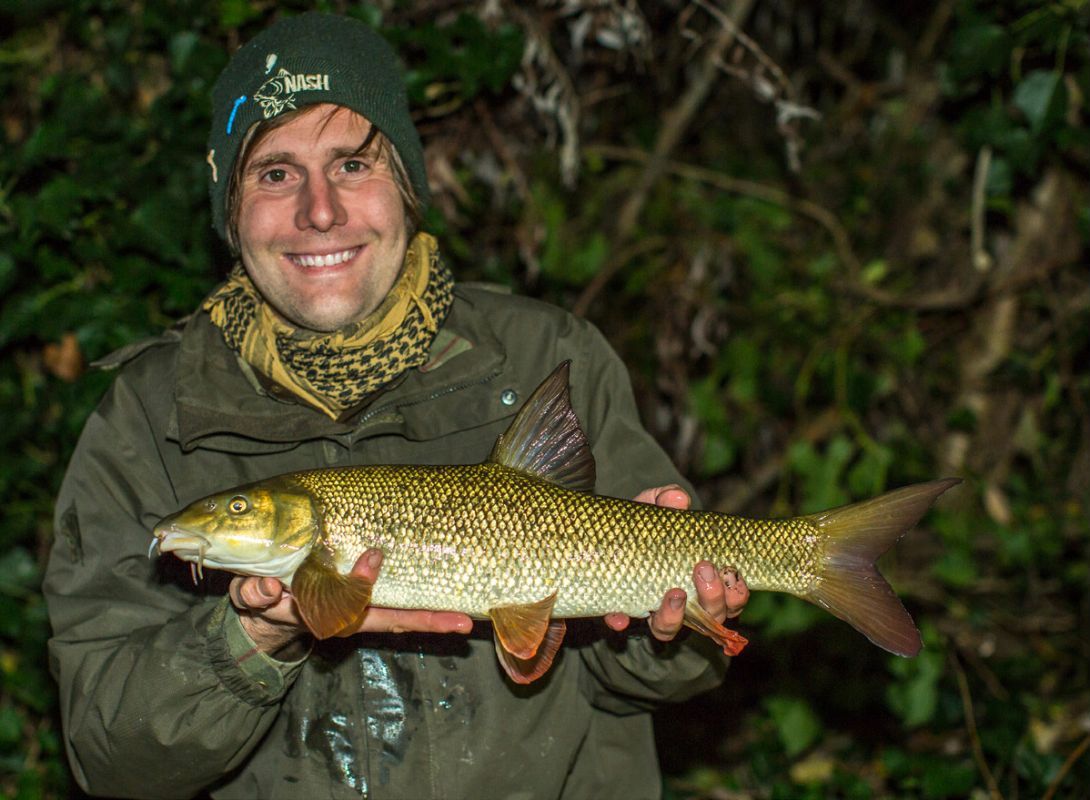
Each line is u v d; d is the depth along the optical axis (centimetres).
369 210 101
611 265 212
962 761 186
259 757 103
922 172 238
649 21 200
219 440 102
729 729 210
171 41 167
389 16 173
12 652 189
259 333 103
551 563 97
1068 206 215
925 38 246
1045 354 215
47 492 184
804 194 245
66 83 170
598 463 109
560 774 106
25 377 183
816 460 202
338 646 102
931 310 227
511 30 168
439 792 101
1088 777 180
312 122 102
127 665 97
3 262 169
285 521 94
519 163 190
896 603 100
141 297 177
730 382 223
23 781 177
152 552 95
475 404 105
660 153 214
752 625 211
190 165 170
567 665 107
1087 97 171
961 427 220
